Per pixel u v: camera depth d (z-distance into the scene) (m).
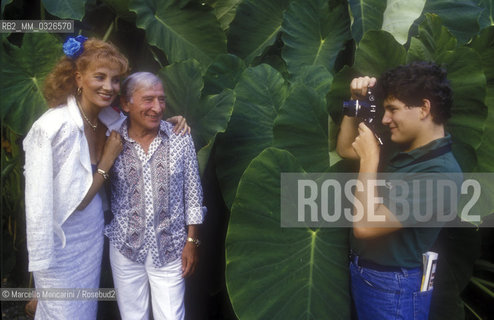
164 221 2.05
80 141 1.91
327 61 3.00
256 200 2.07
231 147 2.57
